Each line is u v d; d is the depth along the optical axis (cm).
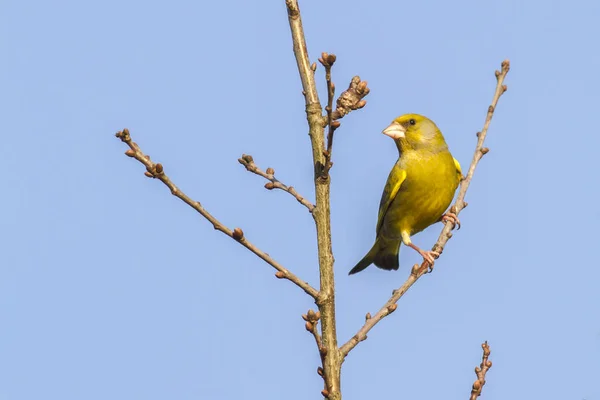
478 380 864
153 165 779
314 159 856
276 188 873
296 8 892
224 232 796
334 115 821
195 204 789
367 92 827
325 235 837
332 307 817
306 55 884
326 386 778
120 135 777
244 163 884
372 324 838
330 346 805
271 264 805
